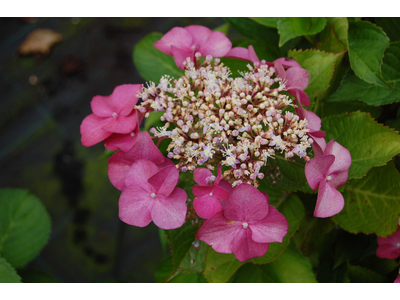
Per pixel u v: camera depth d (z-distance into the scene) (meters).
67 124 1.06
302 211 0.46
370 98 0.46
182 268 0.45
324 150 0.41
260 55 0.50
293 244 0.48
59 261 0.93
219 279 0.45
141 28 1.17
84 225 0.96
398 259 0.49
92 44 1.17
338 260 0.49
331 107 0.48
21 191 0.54
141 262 0.92
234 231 0.40
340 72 0.48
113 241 0.94
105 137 0.44
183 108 0.43
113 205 0.98
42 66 1.14
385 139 0.44
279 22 0.46
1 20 1.23
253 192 0.39
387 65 0.47
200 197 0.40
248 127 0.41
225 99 0.42
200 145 0.41
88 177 1.00
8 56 1.17
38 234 0.53
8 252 0.52
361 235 0.50
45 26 1.21
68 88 1.11
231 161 0.40
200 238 0.40
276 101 0.42
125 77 1.11
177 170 0.40
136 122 0.43
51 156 1.02
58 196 0.98
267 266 0.48
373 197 0.46
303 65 0.46
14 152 1.03
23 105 1.09
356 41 0.47
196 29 0.47
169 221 0.41
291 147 0.42
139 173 0.41
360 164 0.44
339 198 0.41
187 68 0.45
